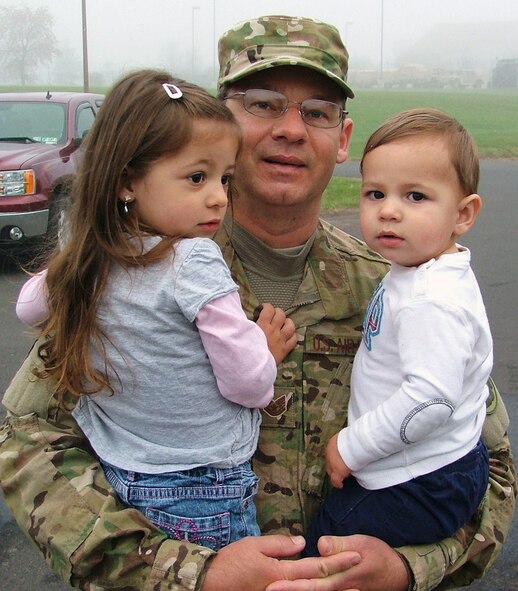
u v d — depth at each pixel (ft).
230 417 5.16
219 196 5.09
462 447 5.26
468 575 5.76
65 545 4.98
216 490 5.08
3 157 22.77
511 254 26.73
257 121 5.79
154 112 4.87
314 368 5.98
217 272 4.94
